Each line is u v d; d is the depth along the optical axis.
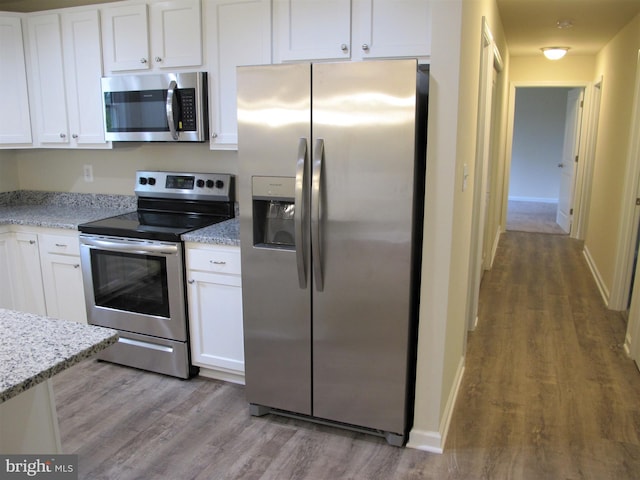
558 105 9.88
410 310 2.25
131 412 2.64
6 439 1.35
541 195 10.36
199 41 2.93
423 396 2.33
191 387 2.90
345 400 2.41
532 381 3.01
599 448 2.37
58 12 3.24
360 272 2.24
